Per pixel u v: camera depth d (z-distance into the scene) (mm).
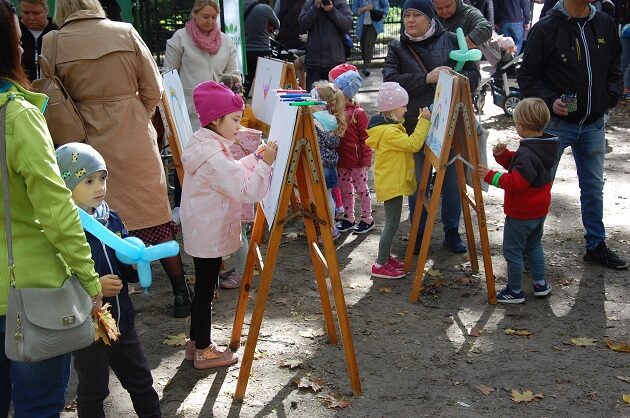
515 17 14086
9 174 2664
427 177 5590
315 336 4785
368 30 15641
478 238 6531
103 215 3201
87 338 2781
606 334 4746
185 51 6527
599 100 5453
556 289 5430
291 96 4125
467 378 4250
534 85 5594
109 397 4129
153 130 5012
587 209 5801
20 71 2785
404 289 5531
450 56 5684
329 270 3961
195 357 4391
